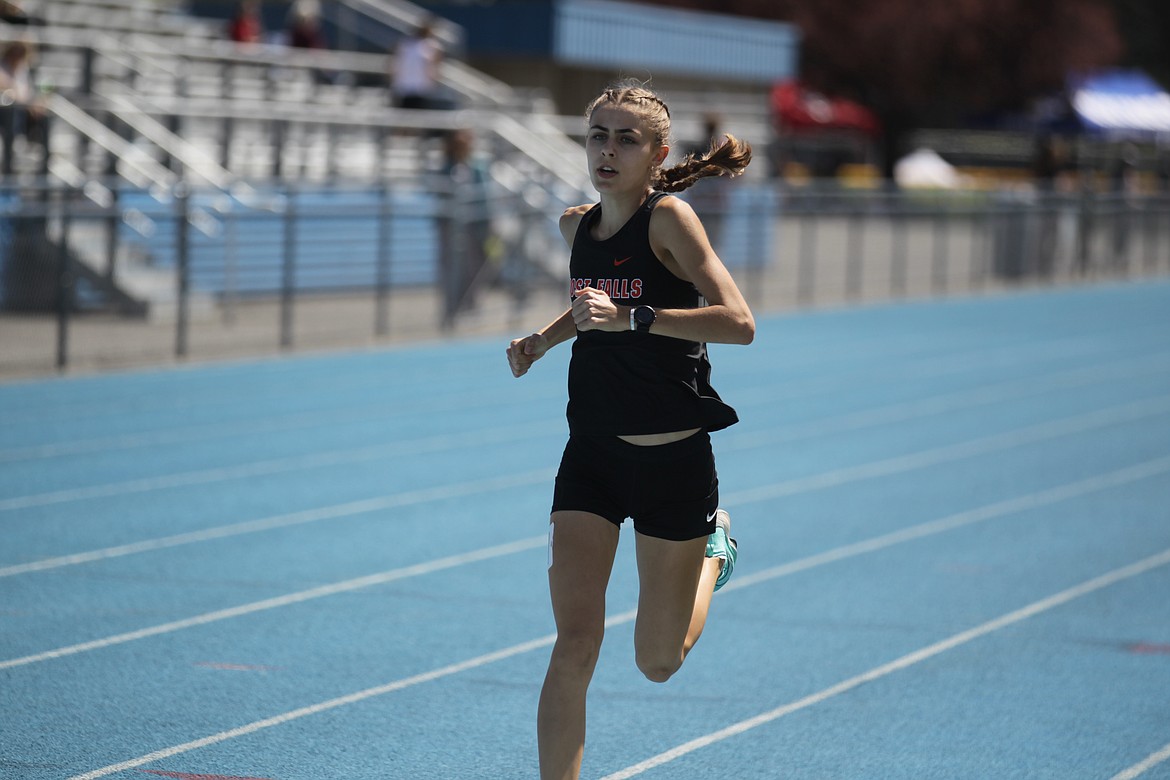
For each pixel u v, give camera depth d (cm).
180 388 4553
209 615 2258
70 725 1759
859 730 1833
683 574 1481
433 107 7981
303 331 5650
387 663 2050
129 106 6438
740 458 3800
